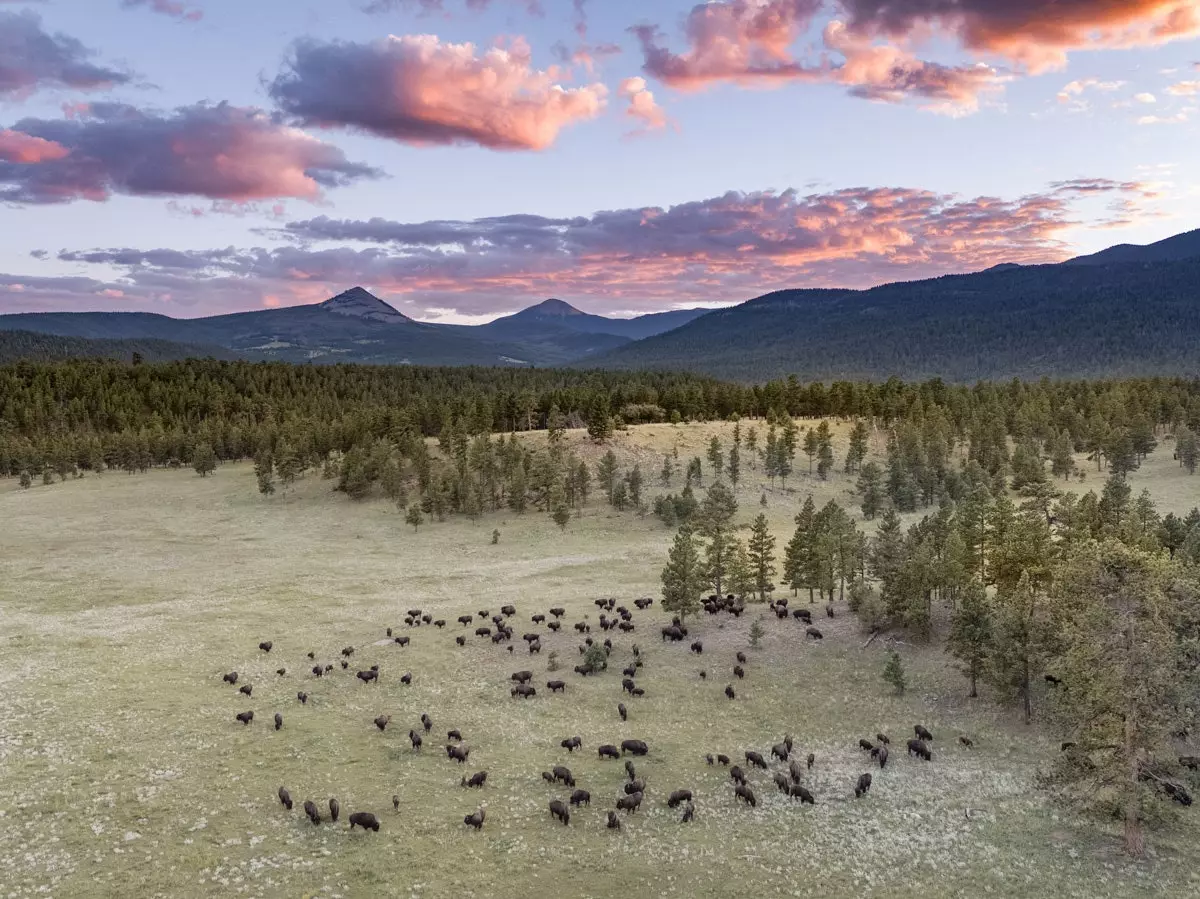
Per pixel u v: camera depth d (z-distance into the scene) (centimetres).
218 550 12156
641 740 5391
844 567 8600
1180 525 8156
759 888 3641
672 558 8100
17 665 6612
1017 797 4522
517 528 13438
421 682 6556
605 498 15025
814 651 6988
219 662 6912
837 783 4797
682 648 7369
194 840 3934
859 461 16900
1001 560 6762
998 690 5678
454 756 5034
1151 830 4125
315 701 6047
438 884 3619
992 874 3738
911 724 5656
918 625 6931
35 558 11550
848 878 3725
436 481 14988
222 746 5106
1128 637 3847
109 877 3594
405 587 9962
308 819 4191
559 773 4741
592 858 3894
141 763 4791
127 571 10738
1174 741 4891
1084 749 4016
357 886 3584
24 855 3753
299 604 9038
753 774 4934
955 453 17988
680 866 3831
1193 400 18788
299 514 14675
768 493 15300
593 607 8919
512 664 7025
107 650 7131
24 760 4775
